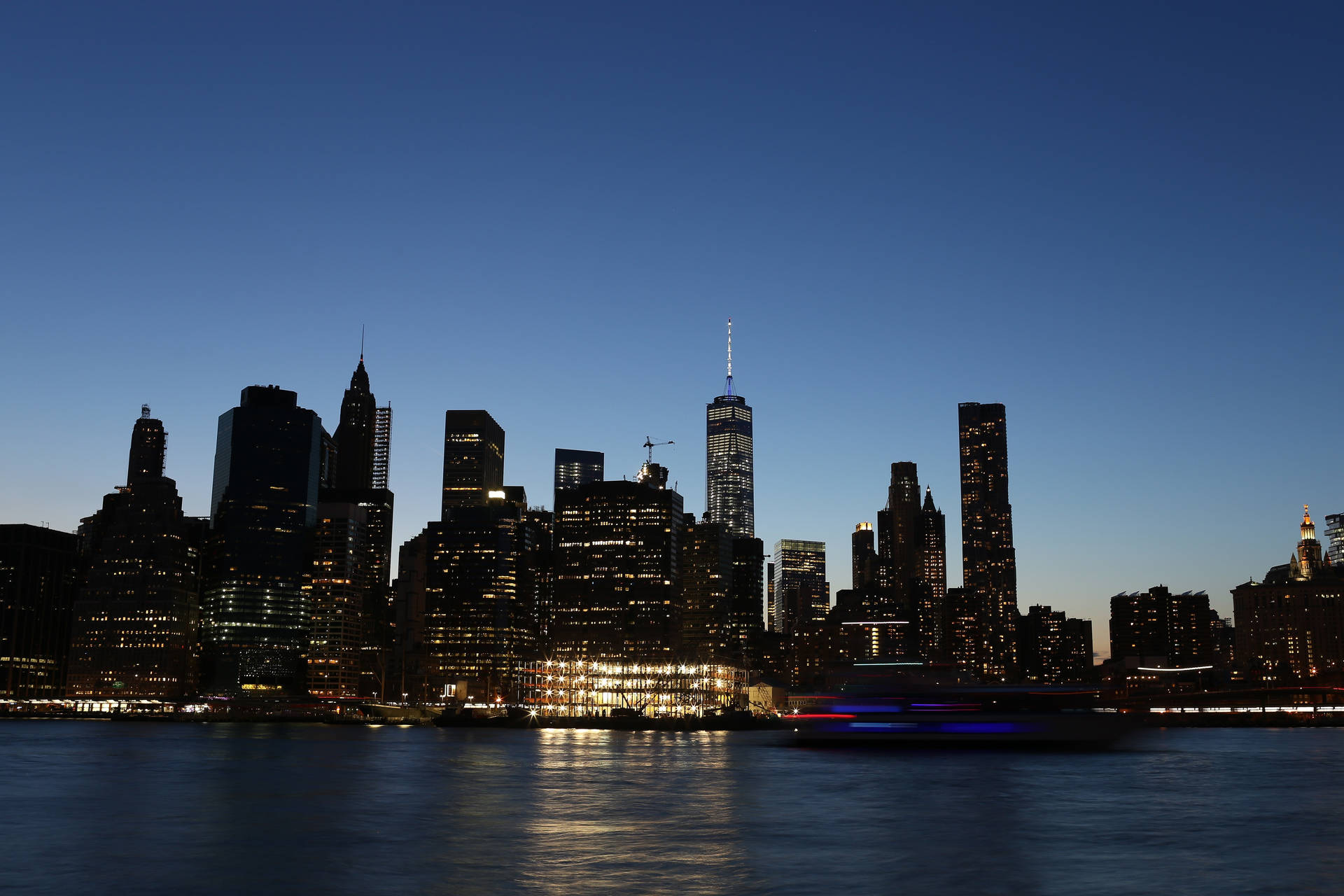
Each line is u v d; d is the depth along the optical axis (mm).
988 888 57906
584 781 142875
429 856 69438
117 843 76438
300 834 81688
